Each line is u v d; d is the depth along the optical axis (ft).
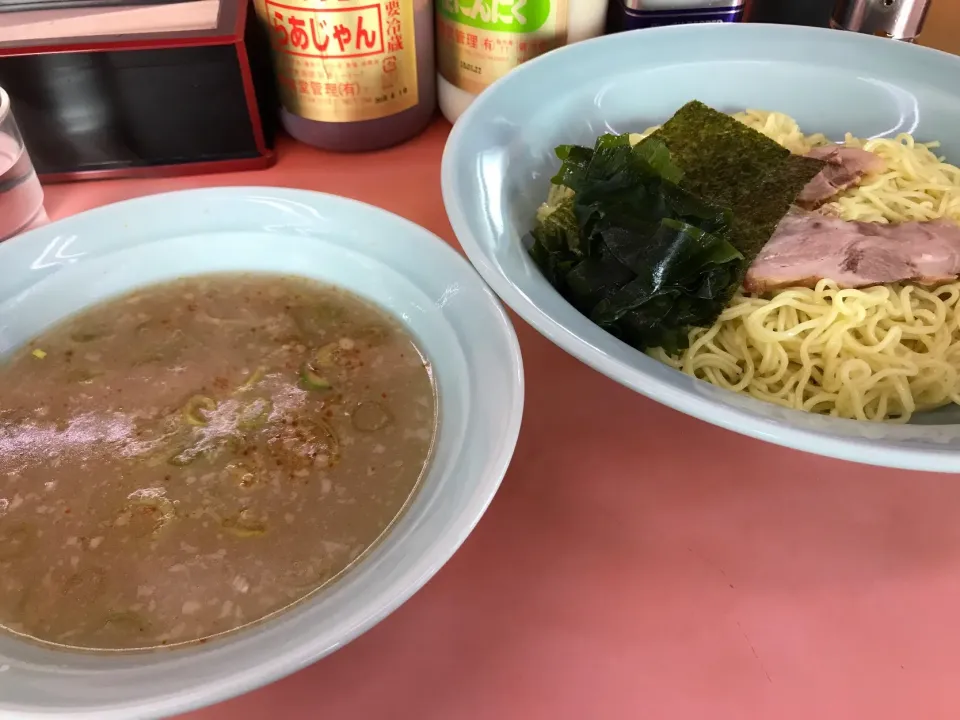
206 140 3.23
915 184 3.02
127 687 1.38
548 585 1.91
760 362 2.61
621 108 3.16
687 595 1.90
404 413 2.10
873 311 2.59
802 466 2.22
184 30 2.96
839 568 1.97
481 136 2.61
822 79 3.20
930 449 1.75
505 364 1.84
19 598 1.73
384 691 1.70
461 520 1.52
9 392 2.15
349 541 1.82
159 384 2.18
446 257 2.17
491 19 3.10
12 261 2.22
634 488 2.14
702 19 3.35
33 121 3.03
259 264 2.50
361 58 3.10
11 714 1.28
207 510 1.89
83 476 1.96
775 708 1.69
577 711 1.68
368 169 3.36
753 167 2.73
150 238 2.40
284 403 2.13
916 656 1.79
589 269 2.40
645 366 1.93
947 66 3.05
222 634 1.66
